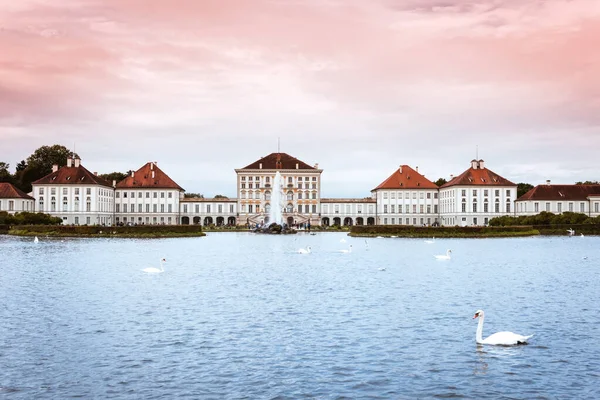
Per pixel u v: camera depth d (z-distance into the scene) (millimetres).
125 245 106500
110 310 38062
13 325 33594
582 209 193500
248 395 22828
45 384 23891
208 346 29172
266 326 33375
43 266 65375
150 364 26344
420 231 143000
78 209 193875
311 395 22859
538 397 22797
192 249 96688
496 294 45125
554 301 41938
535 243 115938
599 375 25078
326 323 34188
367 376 24891
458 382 24250
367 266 67062
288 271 61469
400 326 33469
